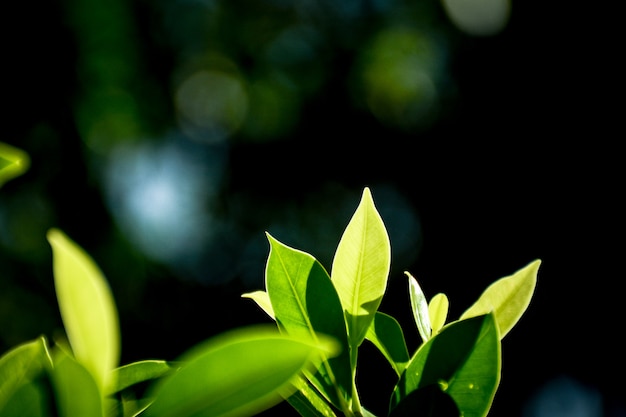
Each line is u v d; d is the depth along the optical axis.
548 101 7.63
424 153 7.84
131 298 6.52
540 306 7.43
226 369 0.53
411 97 7.97
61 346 0.52
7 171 0.65
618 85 7.39
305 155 7.92
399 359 0.88
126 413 0.73
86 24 6.57
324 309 0.80
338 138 7.94
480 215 7.64
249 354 0.53
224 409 0.52
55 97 6.40
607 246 7.35
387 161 7.89
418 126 7.89
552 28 7.59
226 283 7.30
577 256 7.44
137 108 6.93
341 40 8.19
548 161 7.59
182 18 7.71
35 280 5.88
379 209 7.71
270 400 0.53
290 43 8.19
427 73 8.00
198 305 7.00
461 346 0.75
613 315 7.23
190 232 7.28
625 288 7.22
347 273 0.83
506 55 7.78
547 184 7.57
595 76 7.47
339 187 7.89
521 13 7.68
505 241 7.58
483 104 7.80
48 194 6.24
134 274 6.54
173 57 7.52
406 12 8.13
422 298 0.90
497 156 7.71
